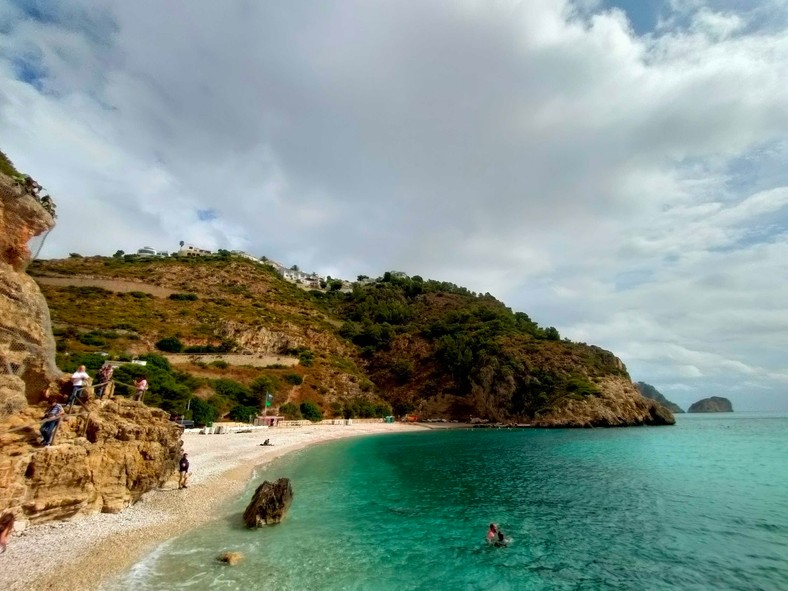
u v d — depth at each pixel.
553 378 99.00
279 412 73.12
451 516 21.08
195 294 108.31
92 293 92.12
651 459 42.62
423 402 109.31
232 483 25.44
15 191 17.41
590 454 46.75
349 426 79.12
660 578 14.02
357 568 14.11
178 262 138.88
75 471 16.28
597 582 13.63
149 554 14.23
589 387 94.06
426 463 40.19
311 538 16.86
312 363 96.62
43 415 16.62
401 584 13.05
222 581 12.41
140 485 19.34
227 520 18.53
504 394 100.12
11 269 17.16
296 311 131.62
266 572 13.30
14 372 16.42
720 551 16.53
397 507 22.67
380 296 177.62
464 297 178.62
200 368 74.06
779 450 49.59
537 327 140.62
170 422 23.14
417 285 195.75
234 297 119.25
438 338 127.88
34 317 17.59
